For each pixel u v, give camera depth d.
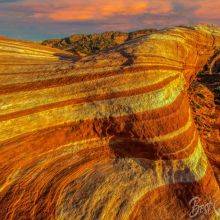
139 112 20.50
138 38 26.23
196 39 30.25
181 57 26.61
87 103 20.91
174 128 20.78
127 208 17.80
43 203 17.31
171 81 22.75
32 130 19.89
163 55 23.89
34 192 17.70
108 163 19.84
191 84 35.62
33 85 21.28
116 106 20.72
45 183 18.16
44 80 21.61
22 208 17.02
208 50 32.72
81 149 20.06
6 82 21.59
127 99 20.84
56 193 17.78
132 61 22.27
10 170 18.39
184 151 20.28
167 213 18.28
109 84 21.23
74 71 22.08
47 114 20.38
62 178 18.47
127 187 18.62
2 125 19.53
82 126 20.48
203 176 19.92
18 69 23.14
